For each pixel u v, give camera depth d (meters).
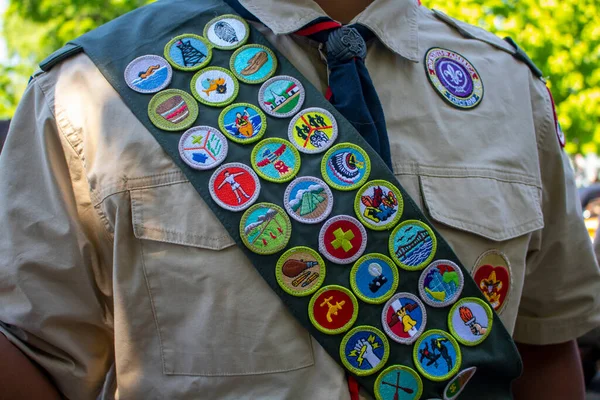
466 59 1.19
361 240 1.01
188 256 1.00
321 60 1.11
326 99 1.07
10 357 1.02
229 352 0.98
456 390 1.03
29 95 1.10
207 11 1.12
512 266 1.11
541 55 7.15
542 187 1.21
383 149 1.06
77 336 1.06
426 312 1.02
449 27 1.23
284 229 1.00
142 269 1.00
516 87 1.21
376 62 1.12
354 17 1.14
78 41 1.12
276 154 1.03
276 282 0.99
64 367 1.05
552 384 1.30
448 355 1.02
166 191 1.01
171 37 1.10
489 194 1.10
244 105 1.05
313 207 1.01
